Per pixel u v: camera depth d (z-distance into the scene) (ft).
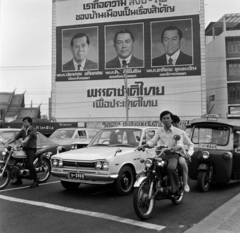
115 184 21.15
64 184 23.53
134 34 158.92
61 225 15.25
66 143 43.04
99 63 161.89
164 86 155.22
